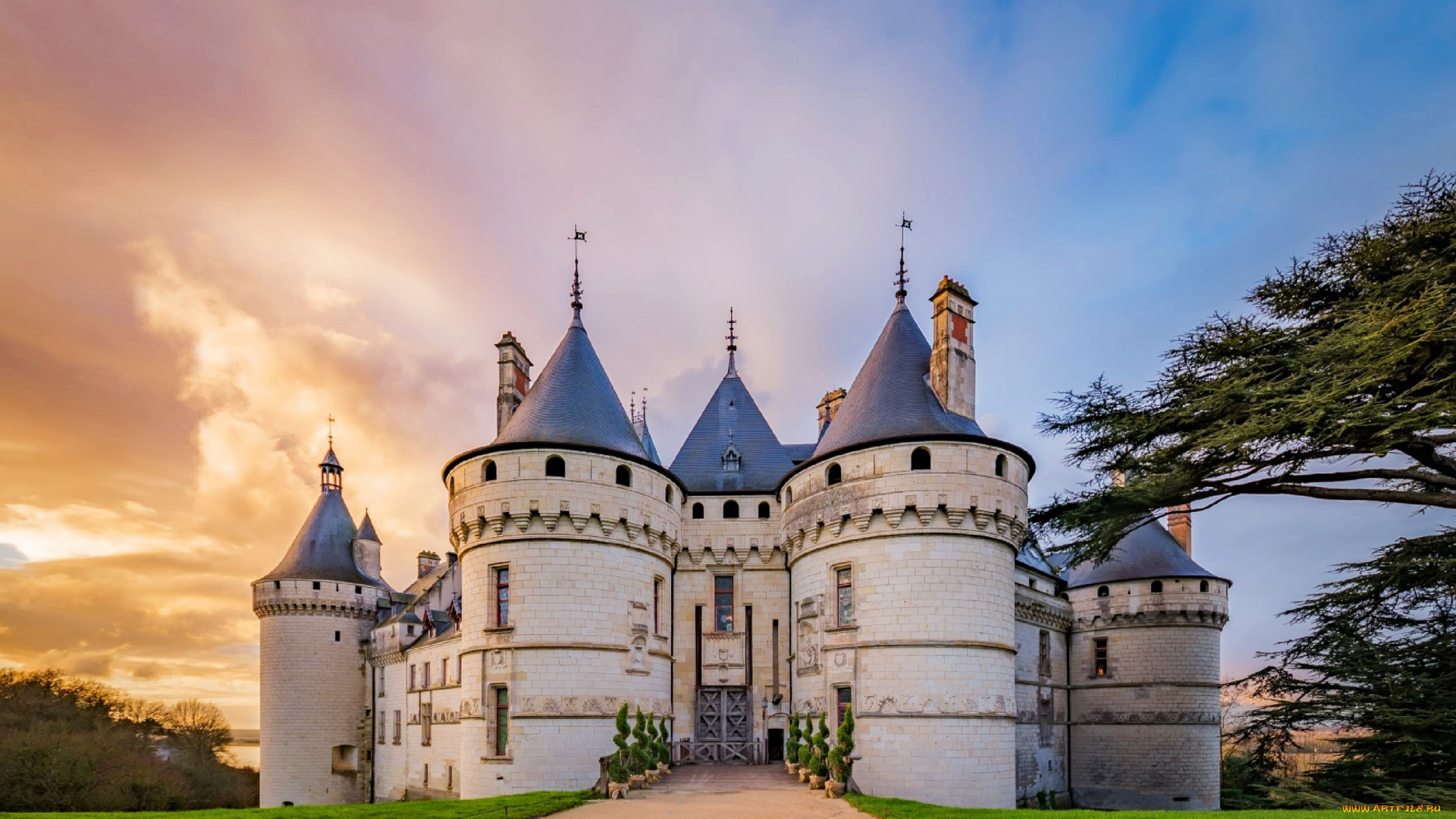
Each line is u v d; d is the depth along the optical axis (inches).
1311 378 796.0
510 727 1158.3
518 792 1132.5
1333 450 820.6
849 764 981.2
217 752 3440.0
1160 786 1785.2
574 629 1181.7
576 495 1216.2
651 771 1083.9
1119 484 1075.9
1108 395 1007.0
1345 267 910.4
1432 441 794.2
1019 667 1704.0
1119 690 1865.2
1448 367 752.3
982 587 1131.3
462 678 1252.5
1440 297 731.4
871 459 1177.4
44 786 2196.1
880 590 1140.5
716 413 1610.5
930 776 1069.1
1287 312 942.4
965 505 1135.6
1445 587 903.1
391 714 2276.1
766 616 1440.7
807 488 1269.7
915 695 1095.0
